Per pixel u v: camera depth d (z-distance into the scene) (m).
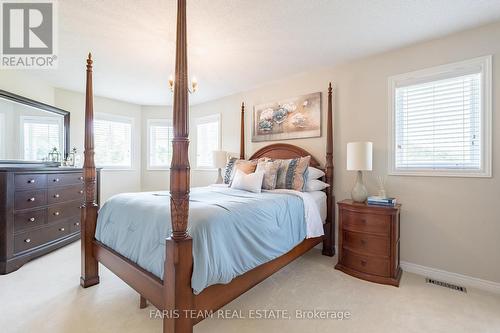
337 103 2.96
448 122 2.30
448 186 2.27
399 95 2.56
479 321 1.65
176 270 1.18
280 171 2.82
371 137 2.71
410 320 1.66
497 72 2.04
